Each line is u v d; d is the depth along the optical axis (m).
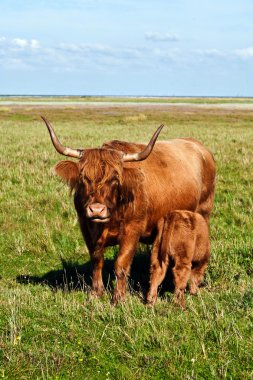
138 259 7.71
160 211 6.62
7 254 8.05
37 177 13.23
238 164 15.54
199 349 4.34
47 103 95.44
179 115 52.28
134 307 5.41
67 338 4.63
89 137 24.00
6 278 7.09
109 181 5.39
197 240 6.14
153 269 6.03
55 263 7.78
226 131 28.88
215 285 6.62
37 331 4.79
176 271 5.95
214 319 4.91
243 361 4.16
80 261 7.85
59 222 9.32
